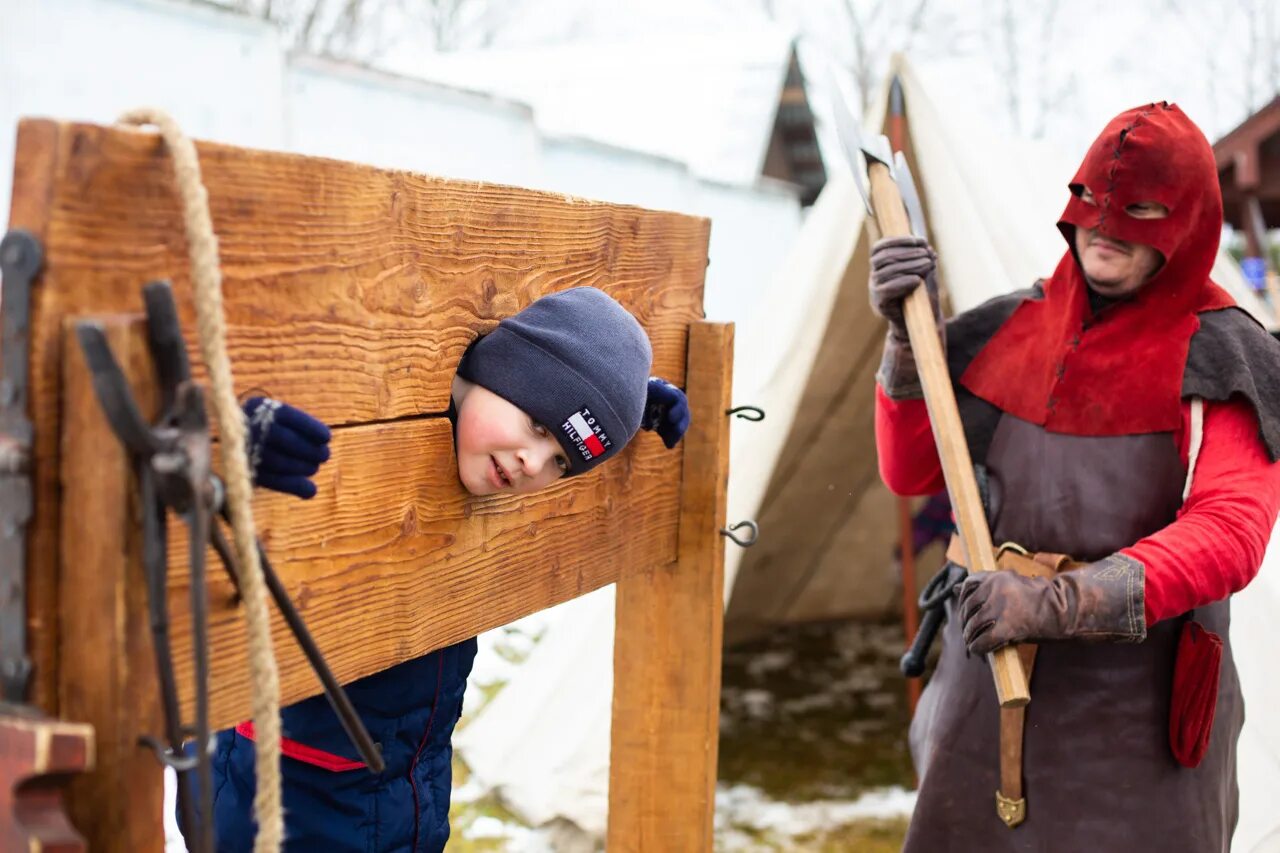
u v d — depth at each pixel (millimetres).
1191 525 1610
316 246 1090
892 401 1938
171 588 988
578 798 2830
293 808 1445
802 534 4164
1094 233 1698
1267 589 2494
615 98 11180
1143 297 1728
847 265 3121
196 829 1011
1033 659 1730
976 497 1696
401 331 1215
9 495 872
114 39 4566
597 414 1301
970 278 3008
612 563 1693
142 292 908
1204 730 1672
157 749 920
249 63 5105
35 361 870
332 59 5723
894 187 1891
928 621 1954
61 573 895
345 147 5832
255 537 953
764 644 4586
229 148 992
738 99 11234
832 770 3391
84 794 898
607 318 1344
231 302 1008
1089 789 1703
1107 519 1709
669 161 8812
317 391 1111
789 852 2875
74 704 902
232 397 912
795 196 11203
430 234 1244
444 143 6434
